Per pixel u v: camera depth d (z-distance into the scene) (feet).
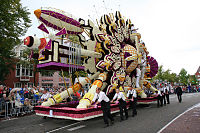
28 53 72.59
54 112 23.84
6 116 31.60
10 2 40.27
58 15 25.70
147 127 21.33
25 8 44.91
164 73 148.56
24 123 25.90
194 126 21.43
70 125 23.86
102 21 35.35
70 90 28.50
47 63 24.16
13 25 42.78
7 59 69.92
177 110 34.63
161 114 30.42
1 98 31.24
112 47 33.55
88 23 31.55
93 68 32.94
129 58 36.35
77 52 27.84
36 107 26.17
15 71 90.68
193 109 35.53
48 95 31.78
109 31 34.22
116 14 38.37
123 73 35.55
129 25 42.01
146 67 46.57
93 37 32.19
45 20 24.66
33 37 23.16
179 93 50.01
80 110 21.65
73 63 26.78
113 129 20.75
